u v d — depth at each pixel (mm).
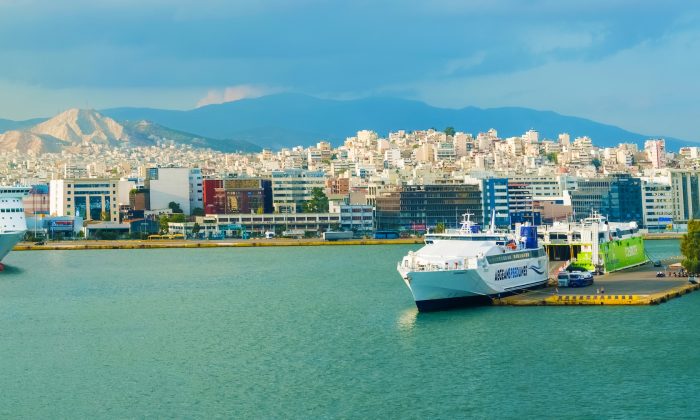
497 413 136000
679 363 159000
